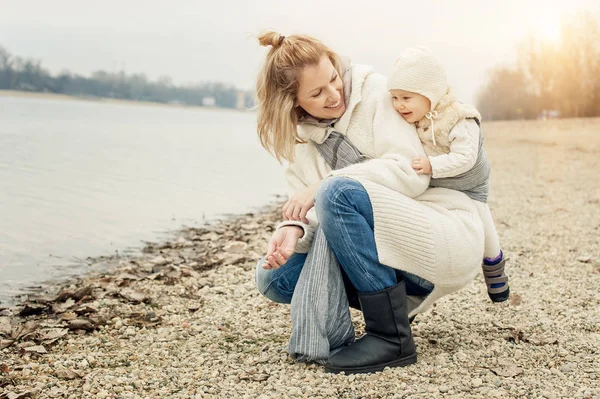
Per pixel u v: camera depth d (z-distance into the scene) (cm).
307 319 279
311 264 281
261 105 297
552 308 378
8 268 493
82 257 534
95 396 263
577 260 498
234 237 618
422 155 282
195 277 471
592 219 667
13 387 270
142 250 565
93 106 4172
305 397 254
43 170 994
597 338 323
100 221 676
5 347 323
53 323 360
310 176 308
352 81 296
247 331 348
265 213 772
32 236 595
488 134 1902
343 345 288
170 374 287
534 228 629
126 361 306
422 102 280
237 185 998
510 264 489
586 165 1153
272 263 279
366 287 275
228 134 2283
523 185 940
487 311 374
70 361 301
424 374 273
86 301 407
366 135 291
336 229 268
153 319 371
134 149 1431
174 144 1667
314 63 282
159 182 968
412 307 300
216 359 305
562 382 266
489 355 298
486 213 301
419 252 270
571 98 2452
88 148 1369
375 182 272
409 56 279
